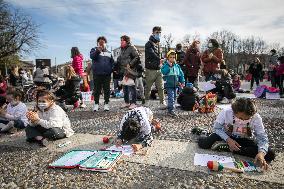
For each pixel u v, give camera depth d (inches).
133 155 157.9
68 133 201.2
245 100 144.0
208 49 396.2
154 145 176.7
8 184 127.0
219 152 162.1
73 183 126.0
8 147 180.9
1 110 224.8
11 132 217.9
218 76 374.6
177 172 135.0
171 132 208.8
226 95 364.2
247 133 154.4
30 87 462.6
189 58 373.4
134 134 168.1
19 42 1206.9
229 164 141.4
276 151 164.9
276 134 202.7
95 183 125.3
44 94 190.2
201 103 293.4
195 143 180.4
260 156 137.8
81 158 152.9
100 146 178.9
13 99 226.1
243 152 151.9
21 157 161.3
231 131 158.2
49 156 161.9
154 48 311.9
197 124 236.1
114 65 337.7
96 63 305.9
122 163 147.3
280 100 400.2
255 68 593.9
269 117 265.9
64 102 339.6
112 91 494.9
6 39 1195.3
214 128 165.0
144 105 339.9
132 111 178.2
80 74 384.2
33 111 186.7
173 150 166.4
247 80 1109.1
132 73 320.2
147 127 175.2
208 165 136.7
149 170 137.8
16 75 533.6
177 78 273.3
